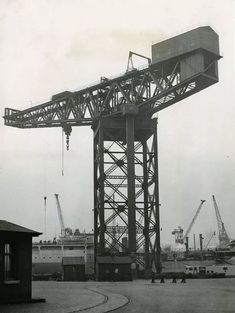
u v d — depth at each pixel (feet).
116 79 271.69
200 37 244.63
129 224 258.98
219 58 252.21
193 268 363.15
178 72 259.39
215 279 293.43
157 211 272.92
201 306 90.53
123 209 265.13
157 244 271.28
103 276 259.80
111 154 271.69
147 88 269.64
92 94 281.13
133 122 268.21
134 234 258.57
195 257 458.09
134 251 260.21
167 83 256.11
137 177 277.85
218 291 147.84
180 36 249.75
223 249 437.58
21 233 100.37
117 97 276.00
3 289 96.78
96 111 278.26
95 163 287.48
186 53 248.11
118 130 280.92
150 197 278.26
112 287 180.75
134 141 285.23
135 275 278.87
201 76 246.68
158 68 262.88
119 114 273.13
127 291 149.79
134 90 270.87
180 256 517.14
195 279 296.92
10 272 100.32
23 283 101.14
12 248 100.99
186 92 260.21
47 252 398.62
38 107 295.28
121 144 287.28
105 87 279.08
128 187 261.85
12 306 91.81
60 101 289.94
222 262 407.64
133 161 264.52
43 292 144.56
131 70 268.00
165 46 255.29
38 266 392.88
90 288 172.86
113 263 259.60
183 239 593.42
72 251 401.49
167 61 255.09
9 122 298.76
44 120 294.25
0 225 100.12
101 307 89.86
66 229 512.22
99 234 268.00
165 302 102.12
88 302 102.32
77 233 455.22
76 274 305.94
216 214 568.41
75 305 94.43
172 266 393.09
